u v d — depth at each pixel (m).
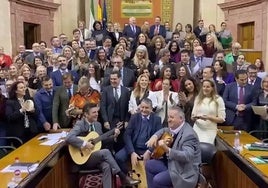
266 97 5.06
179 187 3.72
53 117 5.14
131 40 8.41
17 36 9.61
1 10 9.01
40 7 10.49
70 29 11.24
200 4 11.52
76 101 5.12
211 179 4.73
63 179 4.20
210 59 6.45
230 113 5.21
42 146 4.16
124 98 5.31
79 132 4.44
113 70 5.60
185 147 3.74
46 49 7.51
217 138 4.58
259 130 5.00
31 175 3.13
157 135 4.00
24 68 6.02
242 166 3.56
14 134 4.80
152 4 12.01
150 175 4.05
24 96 5.00
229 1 10.79
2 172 3.24
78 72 6.15
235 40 10.69
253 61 9.50
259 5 9.63
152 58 7.25
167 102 5.08
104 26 10.38
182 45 8.34
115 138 4.85
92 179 4.46
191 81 4.96
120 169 4.55
